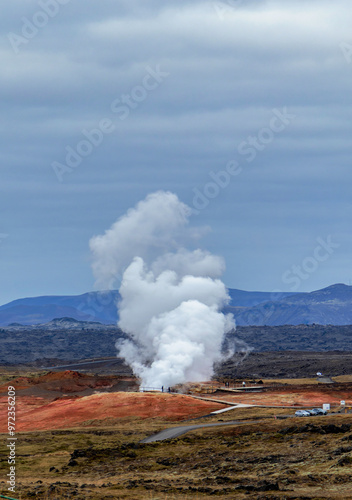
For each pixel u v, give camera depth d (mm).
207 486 77000
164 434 120562
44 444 118688
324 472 78812
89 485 79812
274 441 103750
